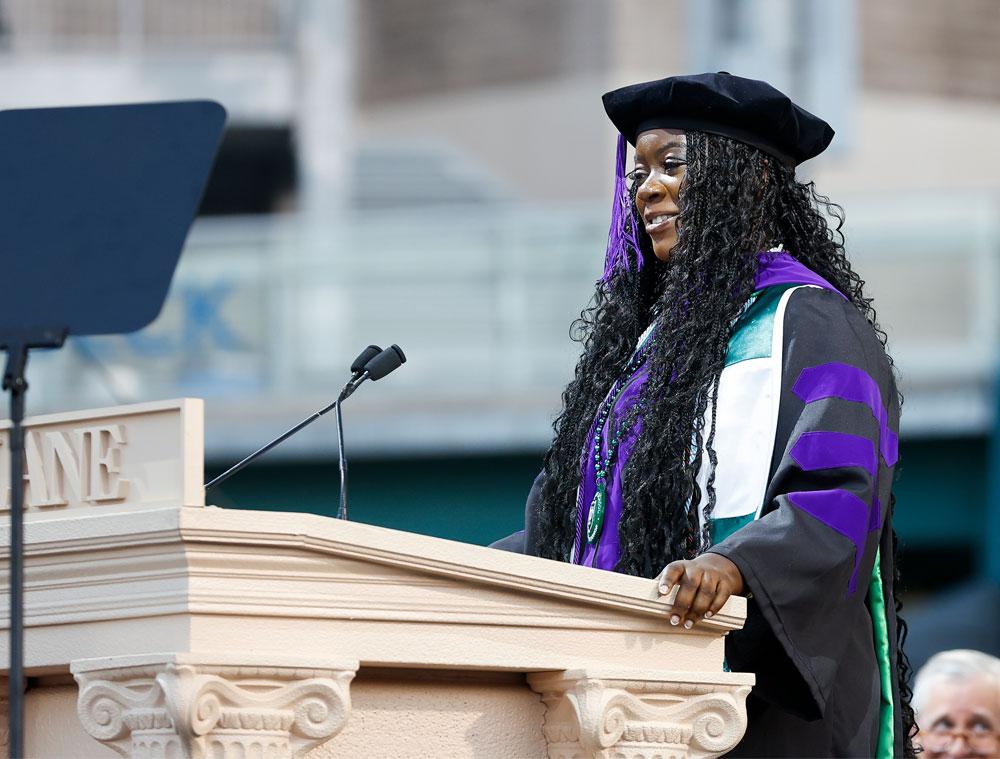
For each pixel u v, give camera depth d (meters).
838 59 44.59
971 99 45.06
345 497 9.73
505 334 38.28
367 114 46.28
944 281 36.47
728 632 8.81
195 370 38.09
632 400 10.95
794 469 9.69
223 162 45.66
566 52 45.00
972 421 35.50
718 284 10.83
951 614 30.50
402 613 7.78
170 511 7.34
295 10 46.12
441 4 45.84
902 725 10.67
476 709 8.27
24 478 7.92
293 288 38.53
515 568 8.02
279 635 7.54
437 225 38.56
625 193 11.89
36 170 8.24
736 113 11.16
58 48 46.81
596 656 8.28
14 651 7.43
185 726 7.22
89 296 8.00
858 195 37.78
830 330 10.35
